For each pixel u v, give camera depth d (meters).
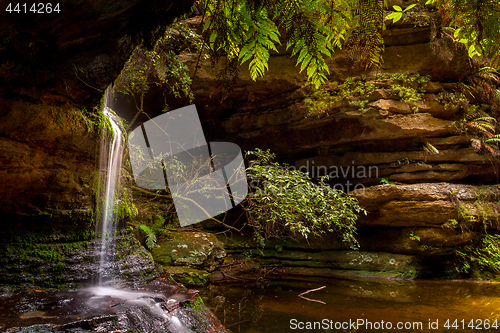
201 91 7.09
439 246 6.87
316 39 0.97
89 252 3.36
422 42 6.66
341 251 7.59
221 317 4.08
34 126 2.75
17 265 2.89
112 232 3.79
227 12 1.08
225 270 6.80
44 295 2.77
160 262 5.75
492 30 0.89
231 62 1.35
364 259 7.24
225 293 5.28
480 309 4.52
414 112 6.86
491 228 7.10
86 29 2.28
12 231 2.94
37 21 2.02
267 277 6.55
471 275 6.86
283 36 6.51
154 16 2.37
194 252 6.14
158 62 5.29
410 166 7.27
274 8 1.00
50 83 2.71
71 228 3.30
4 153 2.68
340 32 0.99
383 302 4.86
